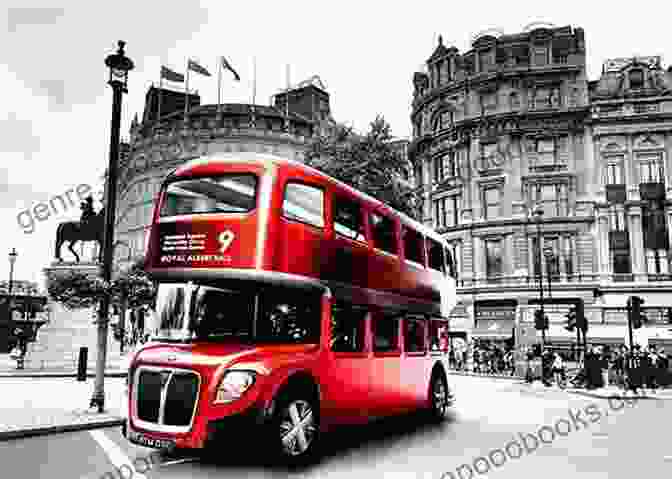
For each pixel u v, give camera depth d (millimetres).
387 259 10391
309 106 62250
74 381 20078
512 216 42281
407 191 25234
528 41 44281
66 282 12164
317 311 8266
